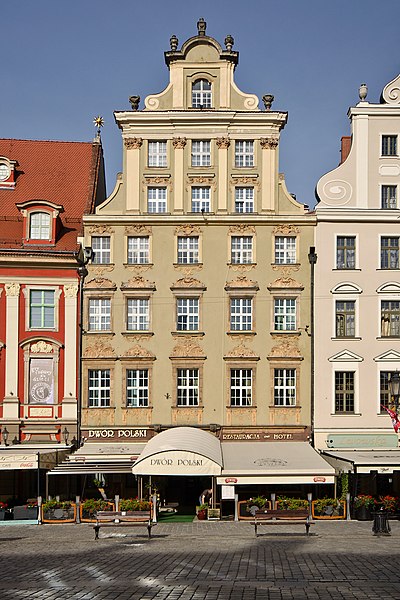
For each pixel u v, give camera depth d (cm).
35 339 4181
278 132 4325
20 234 4316
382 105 4328
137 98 4375
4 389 4147
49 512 3494
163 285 4256
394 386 3312
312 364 4194
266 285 4250
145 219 4266
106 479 4150
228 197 4297
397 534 2961
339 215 4262
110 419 4169
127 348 4212
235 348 4219
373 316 4231
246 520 3516
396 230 4269
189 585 1889
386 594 1752
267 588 1842
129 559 2352
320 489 4053
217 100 4359
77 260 4212
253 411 4178
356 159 4312
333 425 4175
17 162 4681
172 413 4181
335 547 2588
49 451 3806
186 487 4194
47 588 1861
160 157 4338
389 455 3838
